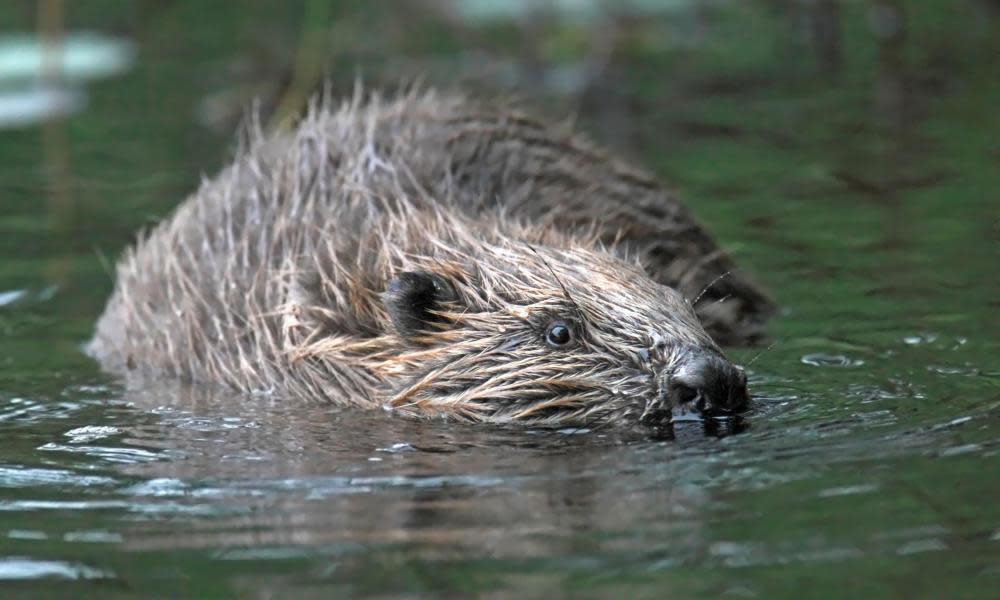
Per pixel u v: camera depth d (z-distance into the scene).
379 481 11.42
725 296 16.34
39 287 17.67
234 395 14.34
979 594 9.08
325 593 9.30
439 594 9.23
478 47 26.23
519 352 13.34
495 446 12.34
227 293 15.02
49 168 21.48
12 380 14.87
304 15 27.72
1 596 9.44
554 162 16.78
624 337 13.12
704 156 21.27
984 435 11.82
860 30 26.88
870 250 17.67
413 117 16.95
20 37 26.61
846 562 9.59
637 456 11.82
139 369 15.36
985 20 26.83
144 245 17.14
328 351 14.05
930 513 10.29
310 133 16.67
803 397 13.25
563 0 27.30
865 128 22.22
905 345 14.77
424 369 13.64
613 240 16.09
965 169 20.27
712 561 9.65
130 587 9.52
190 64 25.78
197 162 21.50
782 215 18.92
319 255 14.68
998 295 16.11
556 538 10.12
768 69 25.28
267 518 10.68
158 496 11.22
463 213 15.34
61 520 10.76
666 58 26.05
